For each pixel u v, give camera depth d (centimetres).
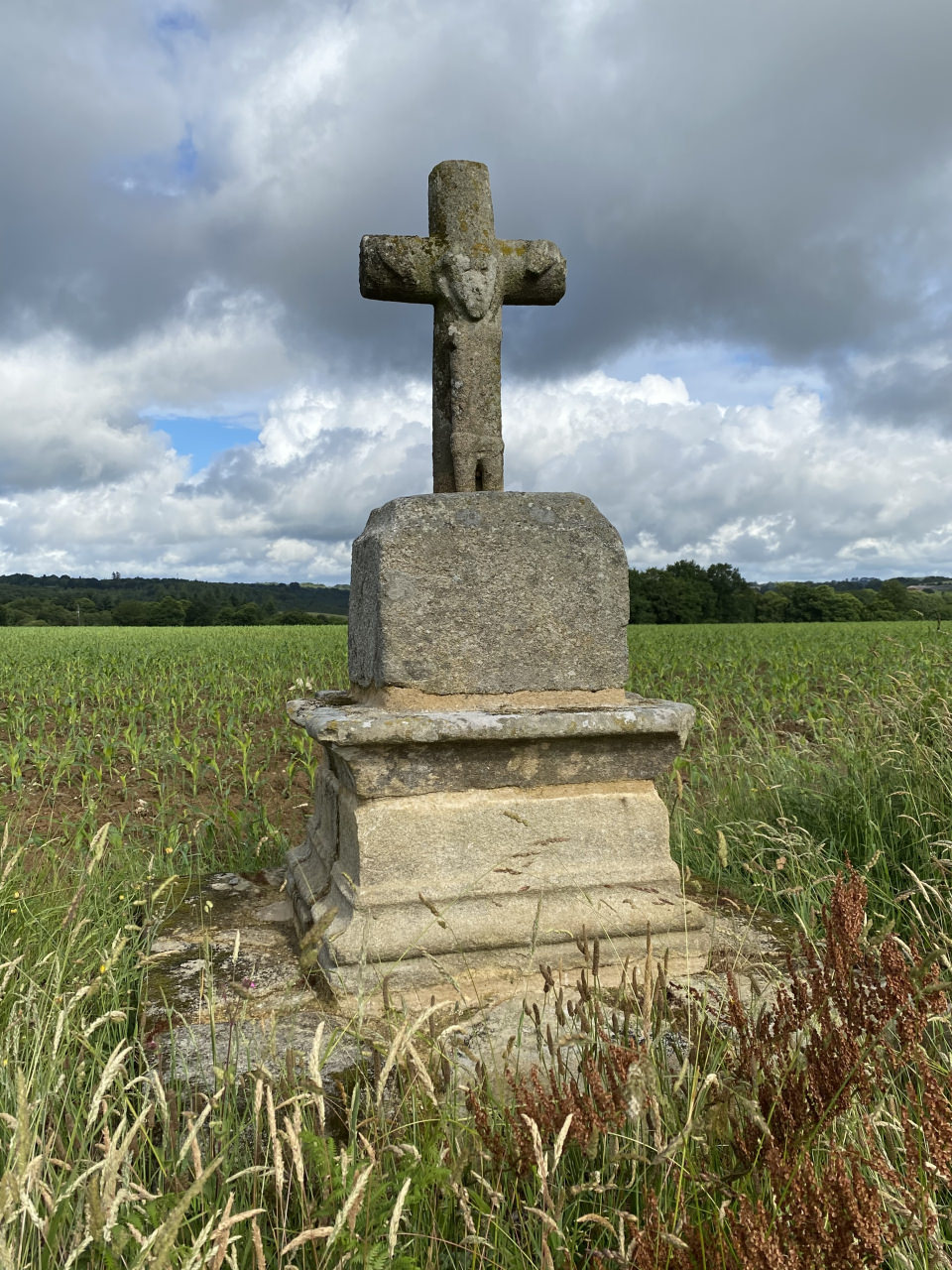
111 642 2242
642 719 291
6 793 644
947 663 909
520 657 305
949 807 418
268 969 292
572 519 311
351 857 290
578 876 292
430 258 348
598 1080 176
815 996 191
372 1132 179
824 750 564
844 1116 187
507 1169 175
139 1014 262
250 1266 162
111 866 438
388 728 271
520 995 270
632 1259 149
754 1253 137
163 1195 155
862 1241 139
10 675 1320
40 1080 201
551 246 360
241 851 514
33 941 309
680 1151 176
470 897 281
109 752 715
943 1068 206
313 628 3319
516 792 293
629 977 285
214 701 1009
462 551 300
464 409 349
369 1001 265
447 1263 168
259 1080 160
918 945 306
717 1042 223
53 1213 140
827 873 380
